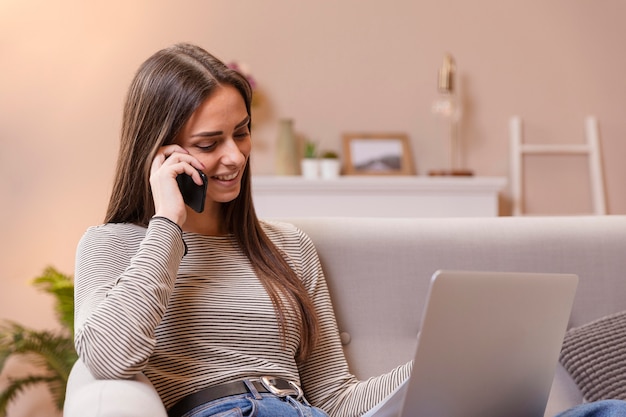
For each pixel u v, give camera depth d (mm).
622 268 2262
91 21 4328
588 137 4672
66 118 4305
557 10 4695
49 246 4285
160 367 1793
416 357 1506
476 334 1561
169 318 1829
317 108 4539
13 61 4273
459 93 4645
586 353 2111
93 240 1925
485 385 1632
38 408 4105
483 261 2221
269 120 4512
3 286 4250
